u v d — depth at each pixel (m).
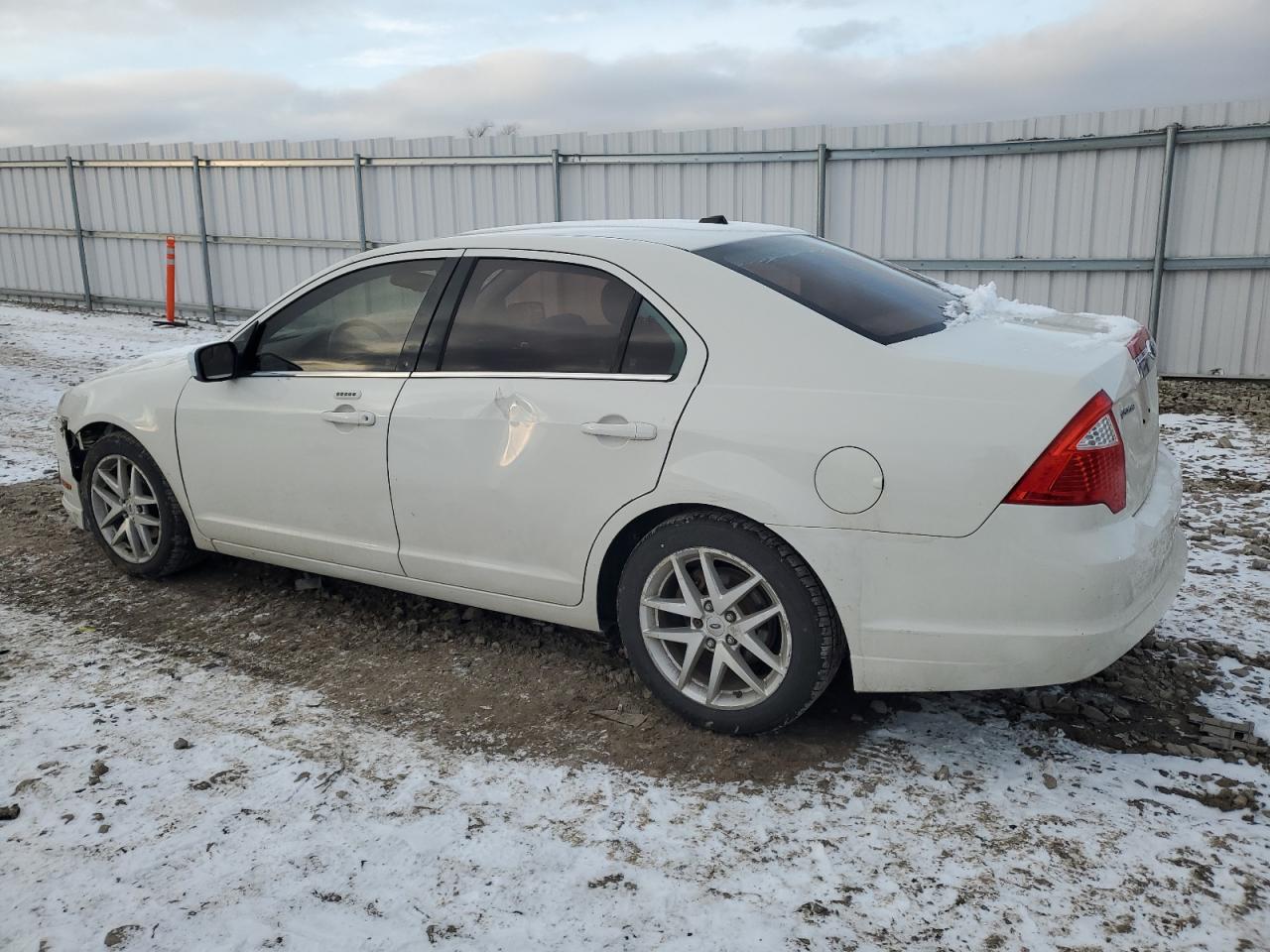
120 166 16.67
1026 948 2.31
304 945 2.38
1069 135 10.37
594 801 2.95
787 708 3.14
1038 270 10.83
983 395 2.83
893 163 11.19
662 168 12.39
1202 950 2.29
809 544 2.97
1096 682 3.57
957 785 2.98
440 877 2.62
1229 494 6.07
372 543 4.00
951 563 2.84
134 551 4.86
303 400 4.07
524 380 3.53
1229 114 9.70
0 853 2.75
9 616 4.47
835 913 2.45
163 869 2.67
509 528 3.58
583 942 2.37
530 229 3.92
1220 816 2.80
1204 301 10.23
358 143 14.38
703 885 2.56
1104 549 2.77
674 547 3.23
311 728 3.42
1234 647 3.84
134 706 3.59
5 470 7.09
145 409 4.61
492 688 3.70
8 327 15.33
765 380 3.10
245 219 15.80
